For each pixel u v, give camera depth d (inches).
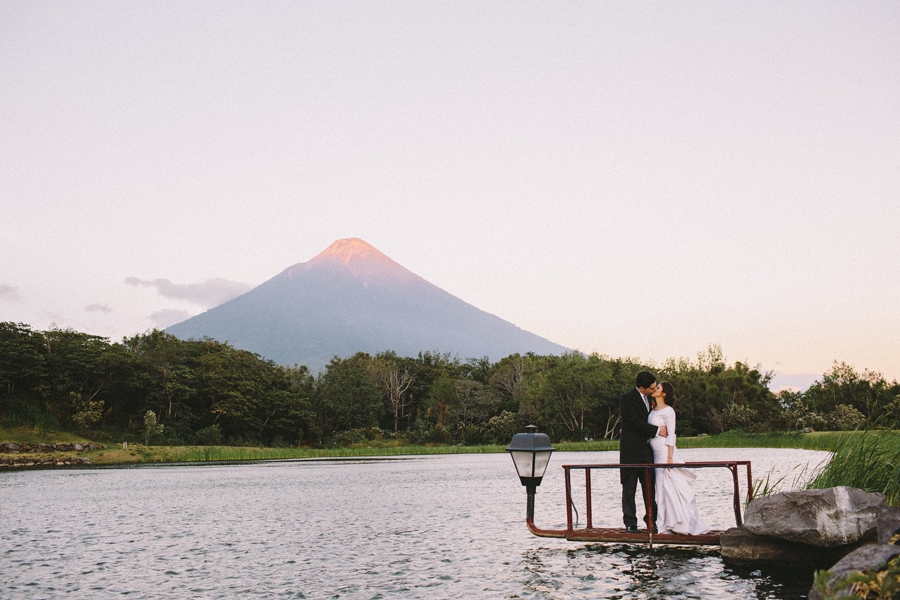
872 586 169.5
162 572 384.8
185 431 2581.2
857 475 387.2
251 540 496.1
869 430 409.7
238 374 2906.0
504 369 4138.8
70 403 2375.7
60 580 366.9
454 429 3078.2
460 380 3550.7
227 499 816.9
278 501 778.2
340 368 3659.0
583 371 2933.1
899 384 2878.9
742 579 319.0
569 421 2930.6
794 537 317.4
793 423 2630.4
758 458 1270.9
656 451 394.6
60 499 852.0
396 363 4279.0
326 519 606.9
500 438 2906.0
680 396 2982.3
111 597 327.3
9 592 339.9
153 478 1240.2
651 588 307.4
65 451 2005.4
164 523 603.2
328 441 3014.3
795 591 293.7
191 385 2765.7
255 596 323.9
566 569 357.4
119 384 2546.8
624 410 394.6
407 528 537.3
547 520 555.2
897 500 362.6
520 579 337.4
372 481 1062.4
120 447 2133.4
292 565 397.1
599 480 974.4
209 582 356.5
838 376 3088.1
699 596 290.7
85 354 2482.8
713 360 3671.3
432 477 1132.5
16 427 2127.2
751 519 339.3
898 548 210.4
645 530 388.8
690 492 380.2
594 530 389.1
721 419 2797.7
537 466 399.9
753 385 3208.7
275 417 2997.0
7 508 749.9
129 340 2977.4
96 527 582.9
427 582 341.1
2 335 2395.4
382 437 3070.9
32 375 2314.2
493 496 778.2
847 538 303.7
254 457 2198.6
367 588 332.8
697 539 360.2
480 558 398.6
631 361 3275.1
